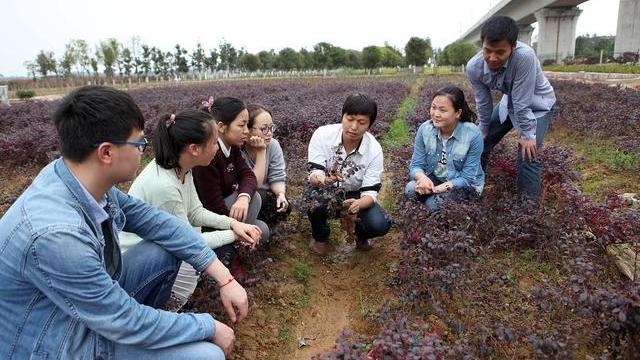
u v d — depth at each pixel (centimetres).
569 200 414
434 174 464
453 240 336
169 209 298
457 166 446
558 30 3838
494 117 520
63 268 184
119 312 199
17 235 185
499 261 396
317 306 381
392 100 1495
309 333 348
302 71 5919
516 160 516
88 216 202
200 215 330
